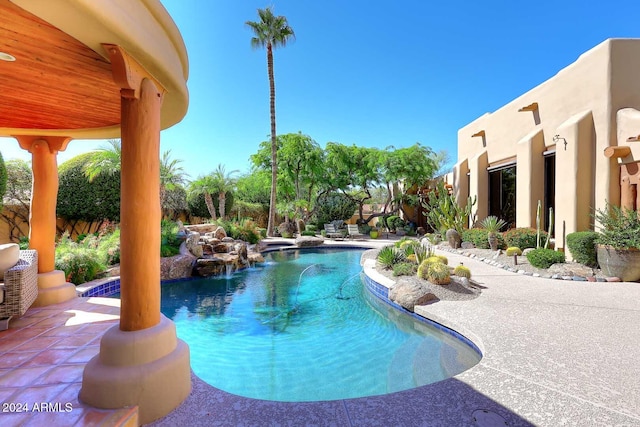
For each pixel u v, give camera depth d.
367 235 20.39
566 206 8.02
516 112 11.03
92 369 2.33
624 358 3.19
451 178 17.69
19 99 3.19
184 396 2.59
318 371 3.81
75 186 12.77
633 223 6.42
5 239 11.35
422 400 2.54
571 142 7.87
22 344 3.39
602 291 5.74
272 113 19.44
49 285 4.78
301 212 22.02
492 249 9.93
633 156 6.89
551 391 2.62
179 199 18.25
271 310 6.24
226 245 10.77
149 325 2.49
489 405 2.45
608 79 7.42
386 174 20.78
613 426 2.18
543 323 4.21
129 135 2.37
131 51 2.11
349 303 6.67
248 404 2.53
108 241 9.00
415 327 5.09
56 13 1.64
